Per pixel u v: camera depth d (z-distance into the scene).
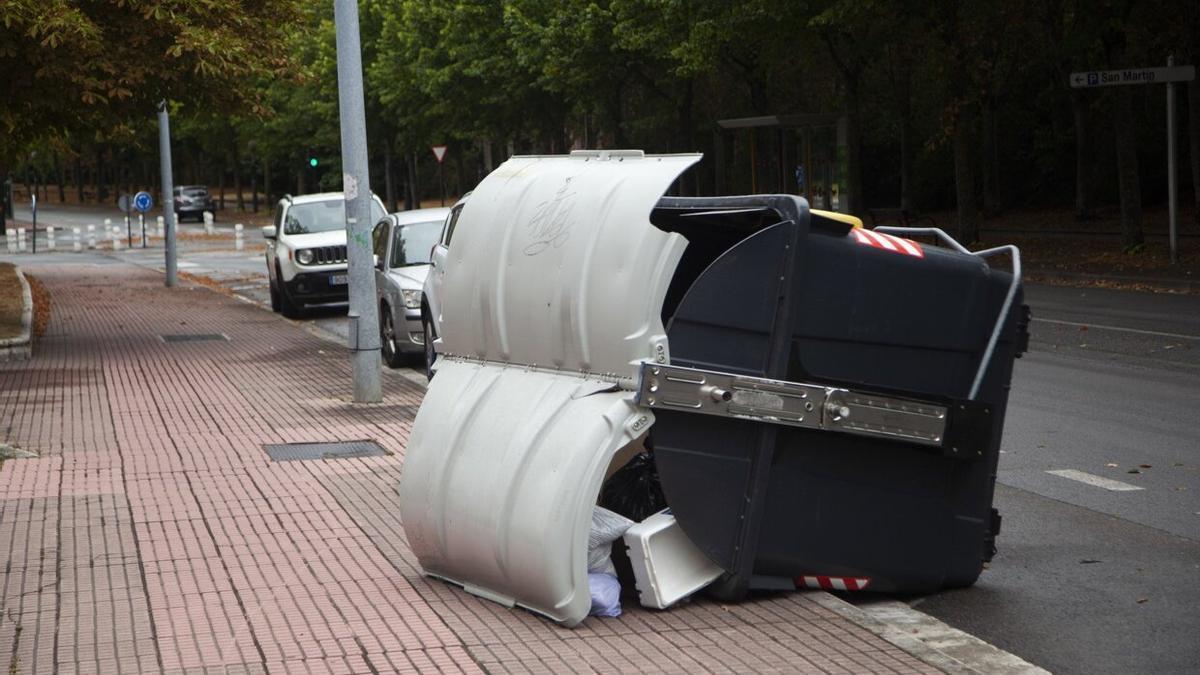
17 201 128.62
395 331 17.12
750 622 6.13
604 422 6.04
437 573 7.02
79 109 19.31
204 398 14.33
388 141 69.81
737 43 35.28
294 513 8.75
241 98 19.67
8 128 20.75
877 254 6.35
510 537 6.23
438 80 51.59
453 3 51.81
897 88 41.50
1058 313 19.67
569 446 6.10
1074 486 9.06
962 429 6.55
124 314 25.05
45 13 16.72
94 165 132.38
